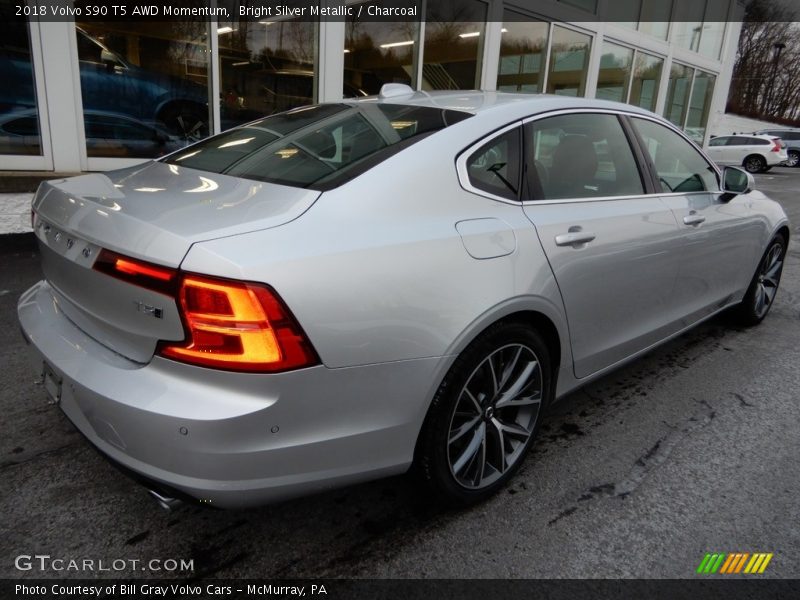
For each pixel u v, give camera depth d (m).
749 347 3.90
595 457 2.55
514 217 2.16
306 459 1.63
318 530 2.04
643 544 2.03
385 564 1.90
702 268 3.25
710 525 2.14
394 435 1.79
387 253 1.73
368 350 1.67
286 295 1.52
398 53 8.80
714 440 2.72
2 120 6.10
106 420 1.61
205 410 1.49
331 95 8.24
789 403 3.11
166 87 7.06
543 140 2.41
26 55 6.10
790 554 2.01
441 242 1.87
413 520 2.11
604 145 2.71
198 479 1.53
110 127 6.77
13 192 6.06
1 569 1.81
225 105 7.54
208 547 1.95
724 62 16.64
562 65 11.30
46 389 1.98
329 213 1.74
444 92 2.76
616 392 3.19
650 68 13.84
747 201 3.73
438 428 1.92
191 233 1.55
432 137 2.09
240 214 1.68
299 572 1.86
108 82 6.64
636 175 2.86
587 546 2.01
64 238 1.87
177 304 1.50
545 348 2.27
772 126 37.94
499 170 2.21
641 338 2.90
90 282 1.73
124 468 1.63
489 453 2.23
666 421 2.88
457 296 1.86
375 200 1.83
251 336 1.49
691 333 4.15
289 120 2.62
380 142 2.11
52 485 2.21
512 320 2.12
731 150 21.89
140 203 1.80
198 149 2.54
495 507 2.20
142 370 1.61
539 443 2.65
